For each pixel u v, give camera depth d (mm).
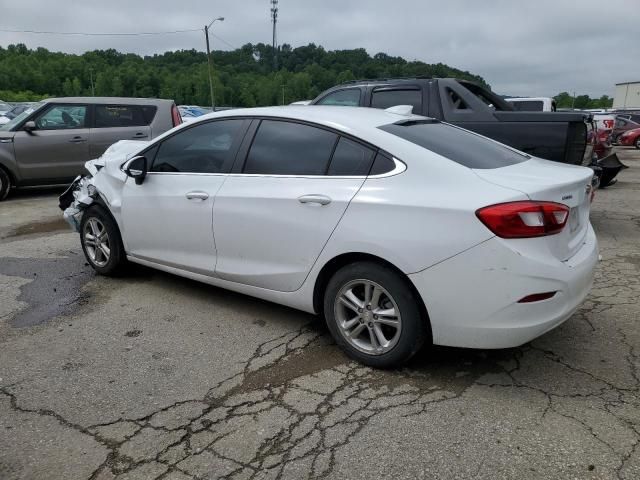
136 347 3596
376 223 3076
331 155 3436
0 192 9172
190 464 2445
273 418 2785
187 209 4055
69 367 3324
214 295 4535
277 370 3283
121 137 9797
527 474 2354
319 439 2611
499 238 2766
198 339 3717
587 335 3707
